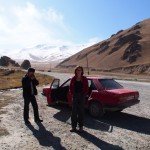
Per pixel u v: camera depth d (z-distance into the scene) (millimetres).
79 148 8133
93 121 11469
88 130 10117
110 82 12648
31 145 8391
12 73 65312
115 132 9898
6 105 15273
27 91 11070
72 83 9844
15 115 12594
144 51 192625
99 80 12344
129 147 8281
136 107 15328
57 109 14094
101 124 11008
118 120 11789
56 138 9117
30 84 11070
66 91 13297
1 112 13219
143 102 17484
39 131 9953
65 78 46781
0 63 170500
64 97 13414
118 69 172250
